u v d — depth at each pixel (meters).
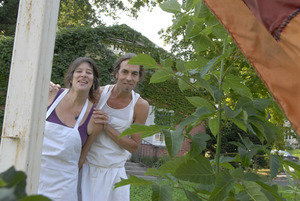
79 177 2.38
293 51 0.98
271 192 1.05
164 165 1.09
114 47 11.77
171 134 1.10
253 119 1.22
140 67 2.60
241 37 1.13
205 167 1.07
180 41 9.88
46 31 1.12
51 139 2.11
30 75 1.08
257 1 1.04
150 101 12.52
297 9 0.97
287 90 1.02
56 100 2.25
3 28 23.66
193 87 1.27
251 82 4.50
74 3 16.48
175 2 1.38
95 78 2.41
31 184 1.07
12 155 1.05
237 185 1.11
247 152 1.24
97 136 2.37
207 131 12.36
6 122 1.07
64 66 10.91
